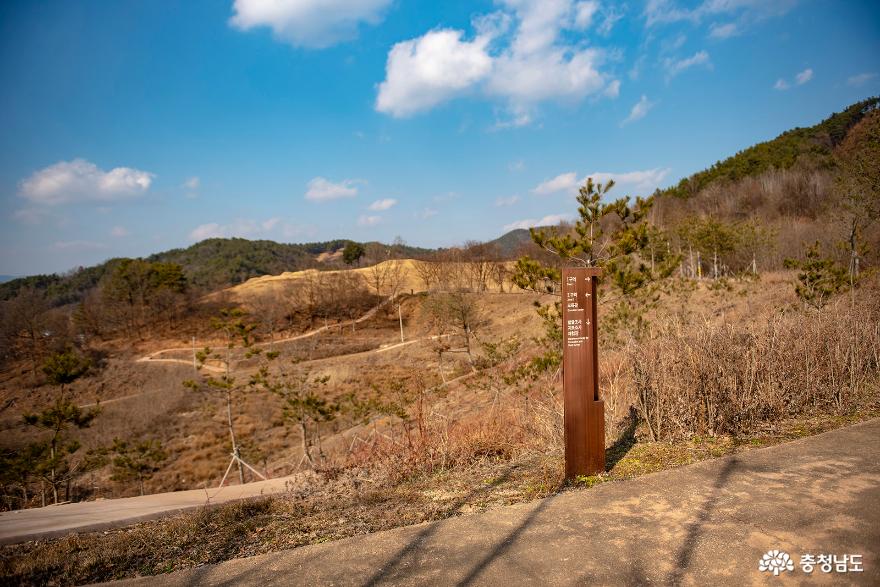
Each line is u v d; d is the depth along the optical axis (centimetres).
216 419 2927
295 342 5225
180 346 5228
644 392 610
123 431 2805
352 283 6894
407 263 8769
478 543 361
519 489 484
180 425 2883
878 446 479
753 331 711
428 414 978
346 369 3659
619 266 930
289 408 1795
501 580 306
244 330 1925
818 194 4616
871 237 2127
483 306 4959
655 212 5359
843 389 658
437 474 612
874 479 402
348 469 719
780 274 2527
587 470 485
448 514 433
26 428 2923
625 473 482
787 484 407
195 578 344
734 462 471
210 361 4541
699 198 6600
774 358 644
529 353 1808
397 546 367
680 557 315
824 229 2883
